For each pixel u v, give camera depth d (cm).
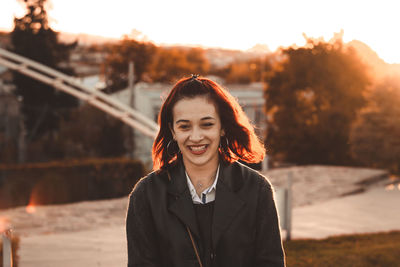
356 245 726
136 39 4566
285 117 2962
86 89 2564
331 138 2839
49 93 3809
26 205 1802
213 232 172
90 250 734
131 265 181
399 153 2495
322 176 1714
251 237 176
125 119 2547
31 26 3897
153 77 4956
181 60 5712
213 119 175
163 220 176
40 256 691
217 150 181
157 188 180
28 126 3756
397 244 694
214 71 6938
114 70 4553
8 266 290
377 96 2606
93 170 1969
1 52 2662
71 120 3541
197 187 180
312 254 642
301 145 2898
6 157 3362
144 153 3472
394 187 1609
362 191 1470
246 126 186
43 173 1867
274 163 2906
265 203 178
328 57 2845
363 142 2584
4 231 298
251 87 4034
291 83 2933
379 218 1034
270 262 176
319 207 1176
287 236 786
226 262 173
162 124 187
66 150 3303
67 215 1125
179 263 174
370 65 2809
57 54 4053
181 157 188
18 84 3775
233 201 175
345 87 2831
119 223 1021
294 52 2908
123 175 2020
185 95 175
